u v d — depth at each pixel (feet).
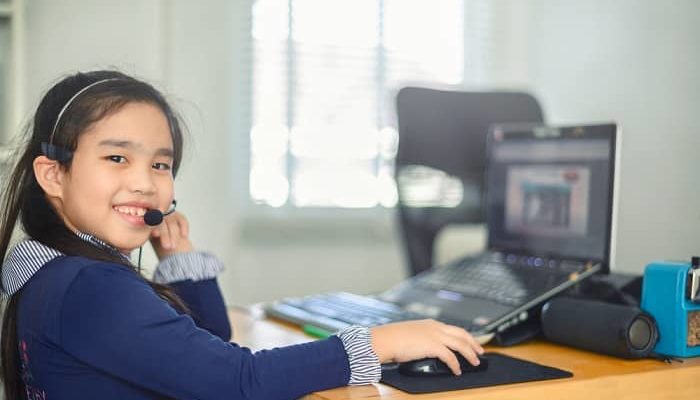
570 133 4.42
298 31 9.04
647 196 7.45
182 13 8.13
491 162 4.96
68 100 3.29
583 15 8.80
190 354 2.82
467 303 4.14
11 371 3.36
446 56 9.84
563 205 4.41
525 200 4.67
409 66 9.61
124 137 3.20
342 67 9.26
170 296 3.39
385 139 9.46
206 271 4.04
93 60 7.82
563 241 4.38
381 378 3.05
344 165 9.28
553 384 2.97
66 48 7.72
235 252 8.74
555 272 4.23
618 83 8.15
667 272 3.40
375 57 9.43
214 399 2.81
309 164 9.12
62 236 3.24
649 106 7.62
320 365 2.92
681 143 7.09
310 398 2.88
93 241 3.27
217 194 8.38
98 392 2.94
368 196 9.38
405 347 3.06
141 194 3.24
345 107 9.29
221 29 8.34
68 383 2.96
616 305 3.57
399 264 9.52
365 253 9.37
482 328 3.70
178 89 8.13
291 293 9.02
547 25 9.48
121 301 2.87
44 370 3.01
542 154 4.58
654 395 3.18
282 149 9.00
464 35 9.96
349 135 9.29
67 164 3.23
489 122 7.34
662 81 7.46
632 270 7.55
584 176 4.30
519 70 9.93
